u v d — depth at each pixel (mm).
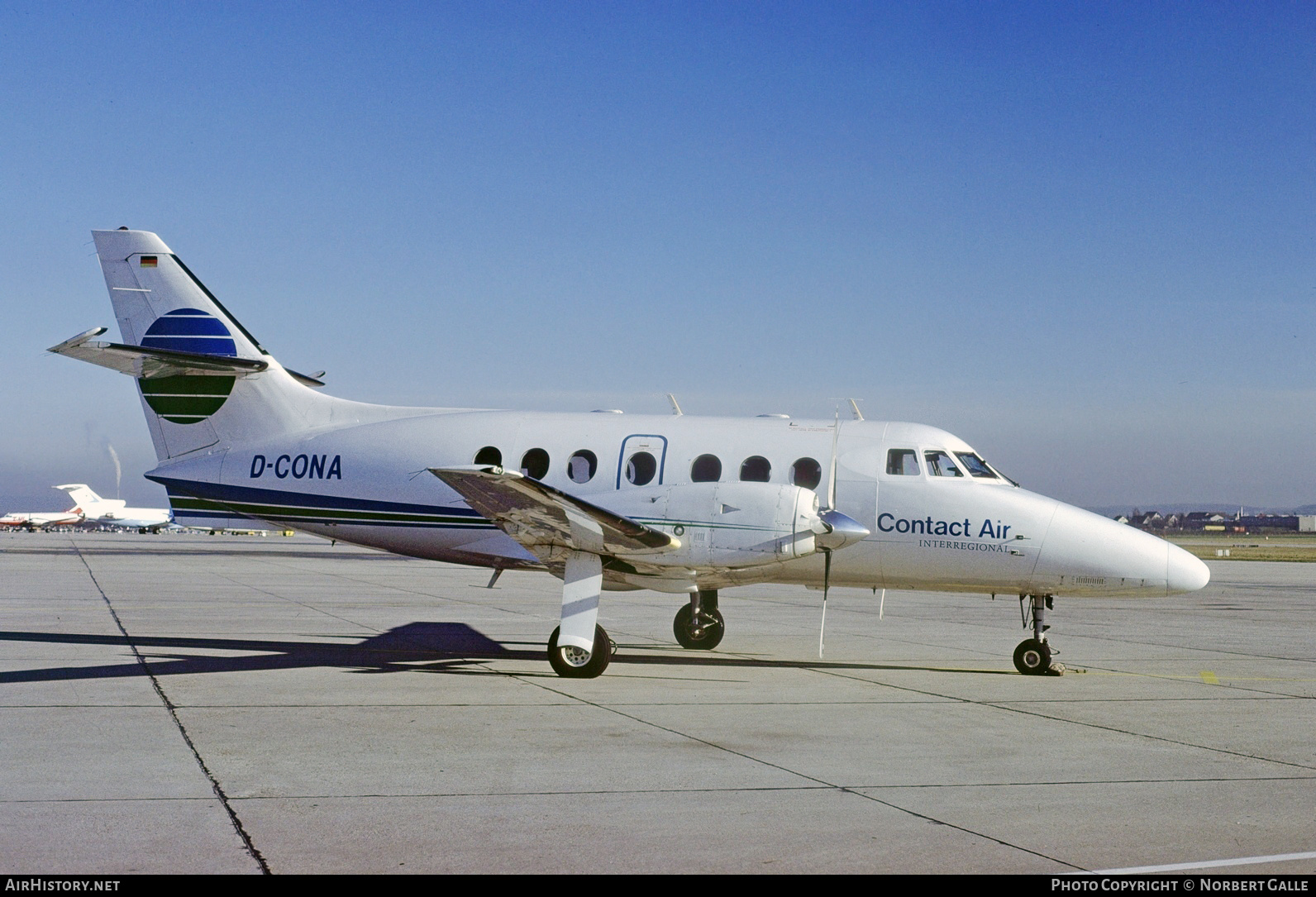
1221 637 16578
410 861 4883
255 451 13852
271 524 13836
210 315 14219
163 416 14195
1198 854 5188
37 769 6504
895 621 18656
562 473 12797
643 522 11070
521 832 5383
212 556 43312
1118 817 5836
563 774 6621
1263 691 10703
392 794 6070
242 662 11531
